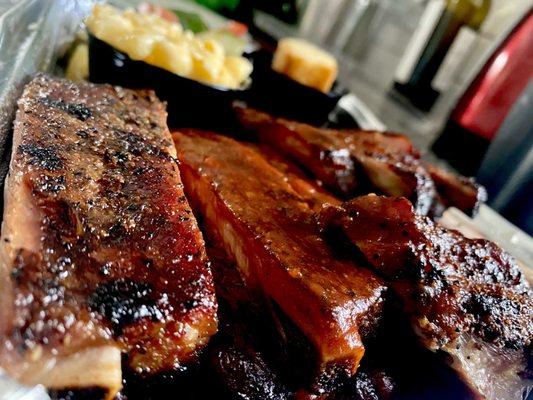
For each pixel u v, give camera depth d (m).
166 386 0.13
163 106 0.21
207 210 0.19
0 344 0.10
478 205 0.25
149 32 0.25
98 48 0.24
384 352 0.17
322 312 0.14
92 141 0.16
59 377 0.10
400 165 0.25
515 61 0.38
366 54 0.64
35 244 0.11
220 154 0.21
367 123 0.40
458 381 0.16
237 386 0.14
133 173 0.15
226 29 0.37
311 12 0.68
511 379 0.16
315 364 0.14
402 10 0.58
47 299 0.10
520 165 0.35
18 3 0.20
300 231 0.17
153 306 0.12
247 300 0.16
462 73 0.52
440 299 0.16
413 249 0.16
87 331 0.11
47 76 0.19
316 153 0.24
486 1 0.49
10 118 0.18
